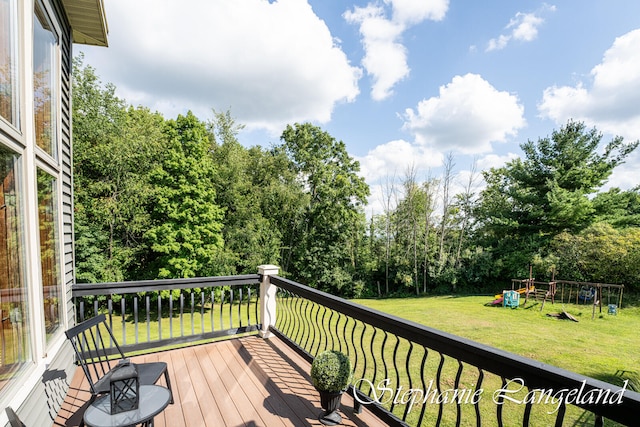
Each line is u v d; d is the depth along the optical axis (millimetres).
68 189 3357
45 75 2643
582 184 17594
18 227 1919
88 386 2906
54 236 2738
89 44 3998
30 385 1873
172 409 2580
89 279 12055
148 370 2416
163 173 13469
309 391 2893
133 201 12844
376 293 22297
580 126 17812
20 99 1936
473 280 20141
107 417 1702
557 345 8922
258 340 4164
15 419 1381
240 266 16797
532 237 18547
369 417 2492
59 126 2918
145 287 3643
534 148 18812
